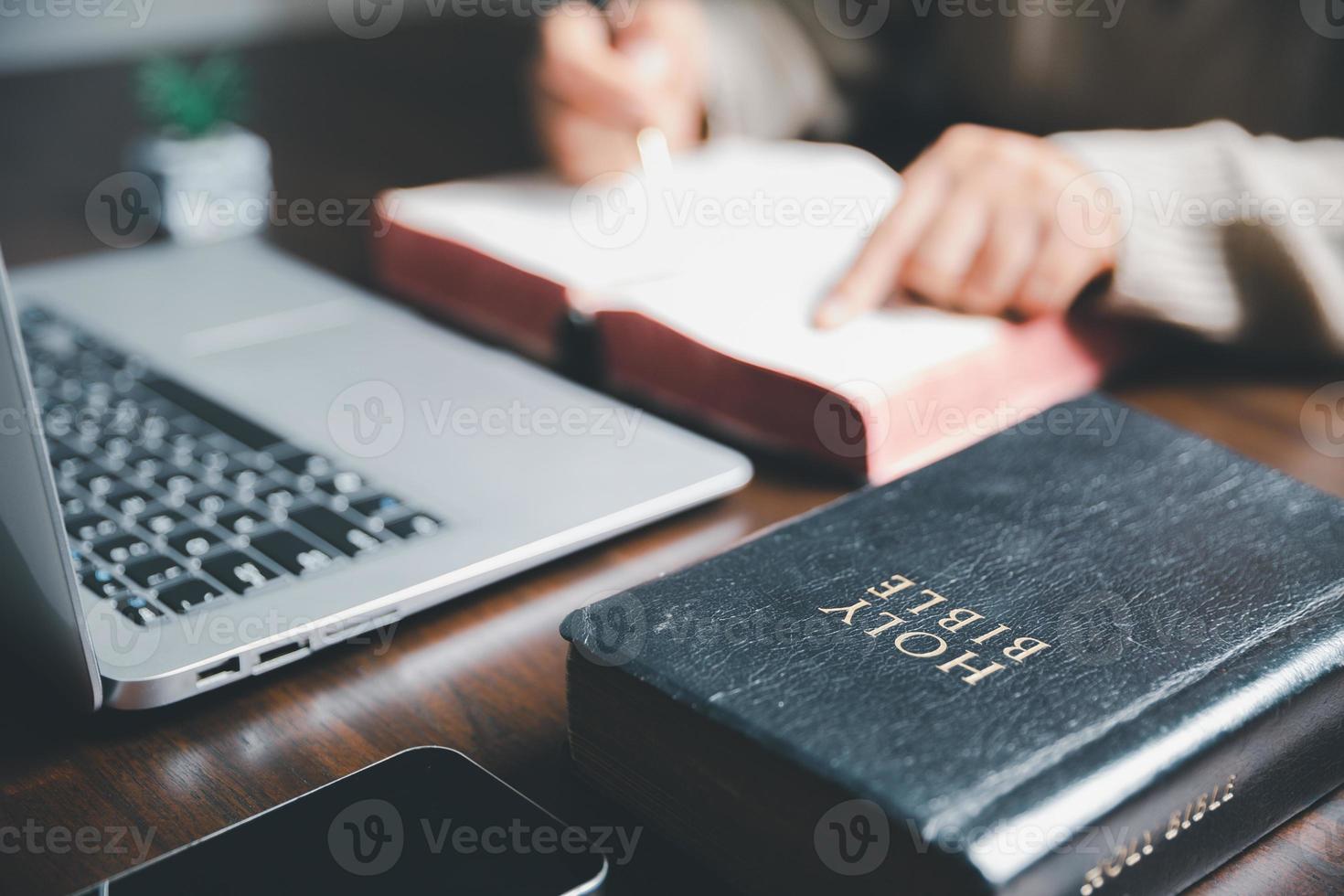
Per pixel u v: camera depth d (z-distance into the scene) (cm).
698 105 93
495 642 48
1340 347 67
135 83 140
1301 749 38
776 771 33
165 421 61
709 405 63
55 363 68
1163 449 50
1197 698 35
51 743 43
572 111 84
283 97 133
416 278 80
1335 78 107
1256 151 69
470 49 158
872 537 44
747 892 35
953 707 34
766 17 114
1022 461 49
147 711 44
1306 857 38
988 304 65
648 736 37
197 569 48
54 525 38
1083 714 34
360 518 51
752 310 66
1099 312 65
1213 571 41
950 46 123
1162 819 33
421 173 108
